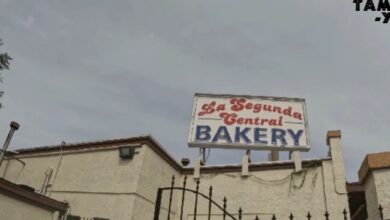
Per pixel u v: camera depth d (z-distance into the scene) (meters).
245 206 13.87
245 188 14.27
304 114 17.14
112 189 12.62
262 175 14.38
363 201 13.61
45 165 14.73
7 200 10.05
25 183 14.58
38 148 15.28
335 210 12.56
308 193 13.36
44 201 11.52
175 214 14.52
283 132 16.47
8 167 15.56
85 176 13.52
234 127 16.83
